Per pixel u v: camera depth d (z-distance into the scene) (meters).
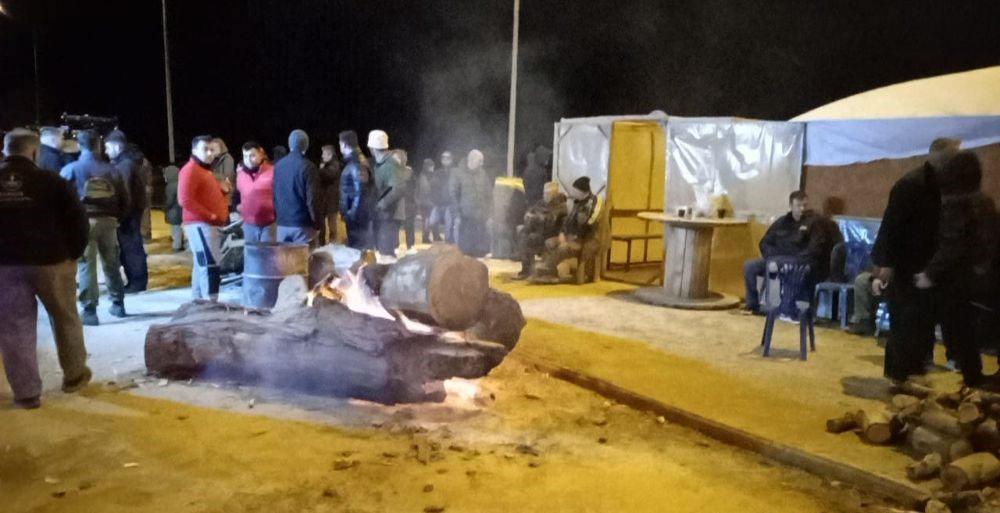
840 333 9.56
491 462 5.62
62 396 6.73
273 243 8.54
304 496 5.01
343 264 8.52
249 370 6.97
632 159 14.08
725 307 10.80
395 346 6.60
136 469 5.35
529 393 7.18
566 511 4.93
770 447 5.89
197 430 6.07
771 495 5.27
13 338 6.30
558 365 7.80
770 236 10.17
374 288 7.49
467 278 7.32
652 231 14.63
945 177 6.91
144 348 7.58
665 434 6.34
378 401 6.70
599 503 5.05
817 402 6.88
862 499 5.24
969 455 5.35
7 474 5.22
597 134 13.30
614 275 13.44
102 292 11.10
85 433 5.94
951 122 9.52
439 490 5.15
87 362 7.72
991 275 7.94
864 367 8.04
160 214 24.28
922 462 5.30
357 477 5.31
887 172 10.16
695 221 10.45
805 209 9.92
